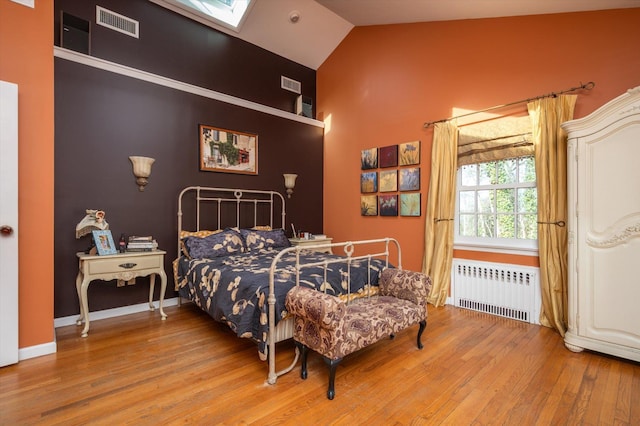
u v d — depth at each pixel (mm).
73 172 2973
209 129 3912
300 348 2062
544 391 1889
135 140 3346
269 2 4000
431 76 3881
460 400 1801
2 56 2139
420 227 3959
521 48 3197
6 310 2117
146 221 3426
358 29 4703
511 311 3191
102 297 3145
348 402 1780
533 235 3191
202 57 4051
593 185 2361
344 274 2561
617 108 2246
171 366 2174
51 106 2340
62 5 3078
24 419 1598
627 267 2215
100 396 1807
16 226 2137
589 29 2807
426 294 2469
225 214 4090
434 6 3471
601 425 1585
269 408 1717
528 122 3082
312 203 5129
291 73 5051
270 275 1958
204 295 2756
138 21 3537
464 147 3566
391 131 4285
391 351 2434
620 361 2268
